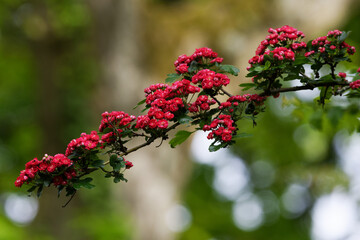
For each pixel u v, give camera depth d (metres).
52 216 10.00
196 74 2.33
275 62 2.34
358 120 3.45
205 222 16.12
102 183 8.41
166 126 2.22
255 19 7.90
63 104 12.02
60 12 12.09
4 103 14.11
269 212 17.86
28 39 12.73
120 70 8.56
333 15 8.00
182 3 8.56
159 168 8.50
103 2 8.60
